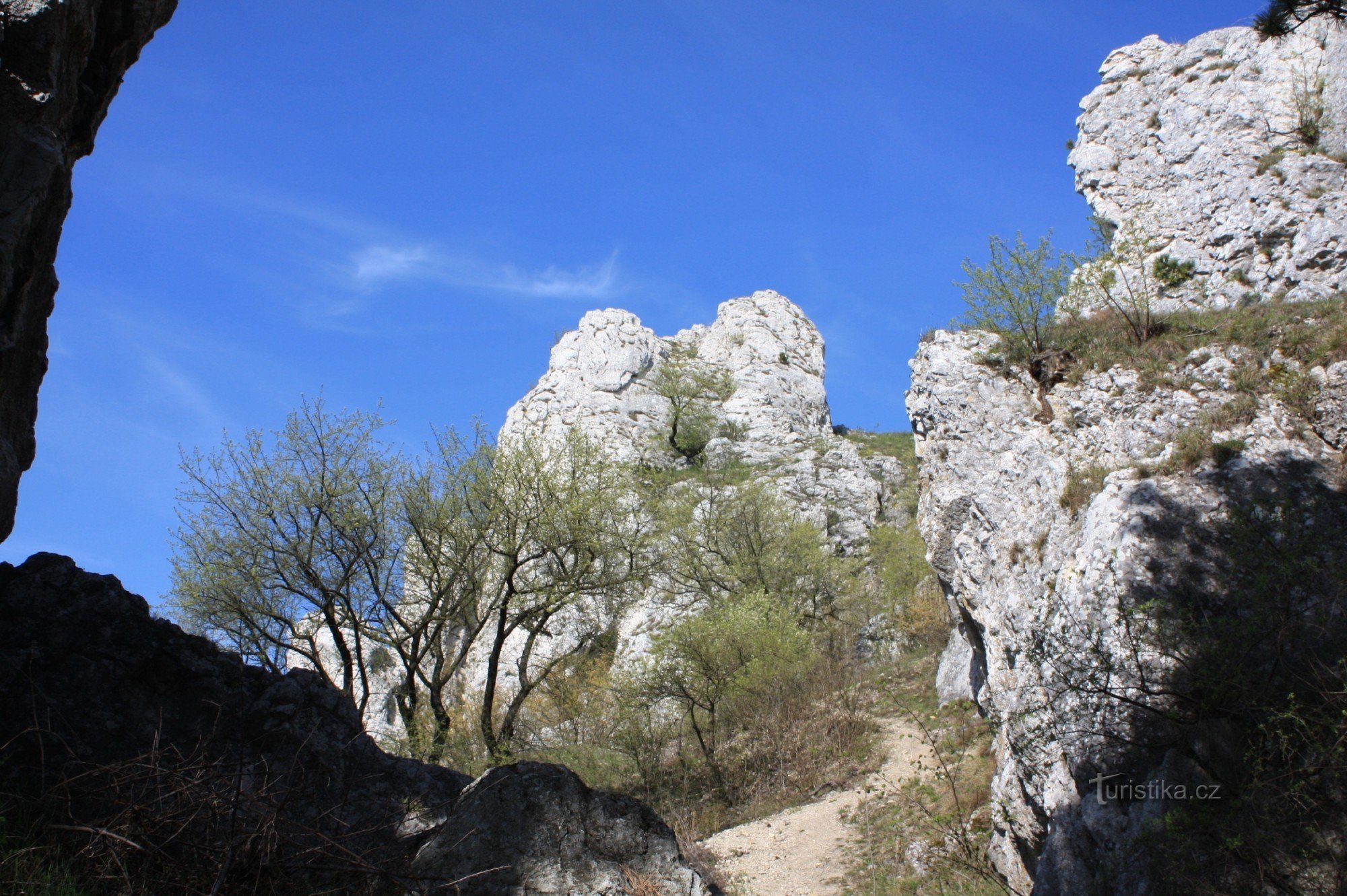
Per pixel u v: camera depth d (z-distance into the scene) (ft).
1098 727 31.73
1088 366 44.34
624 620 97.19
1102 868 29.25
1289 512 31.14
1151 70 62.39
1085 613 34.53
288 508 60.29
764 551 97.55
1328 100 55.47
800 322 189.88
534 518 66.64
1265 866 24.99
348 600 60.64
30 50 22.02
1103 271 50.60
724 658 71.36
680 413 156.25
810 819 55.26
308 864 19.19
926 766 55.93
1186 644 30.17
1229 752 27.43
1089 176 62.85
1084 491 39.55
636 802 23.27
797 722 68.49
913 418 51.72
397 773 24.54
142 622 23.34
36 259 23.20
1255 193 54.39
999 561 43.21
